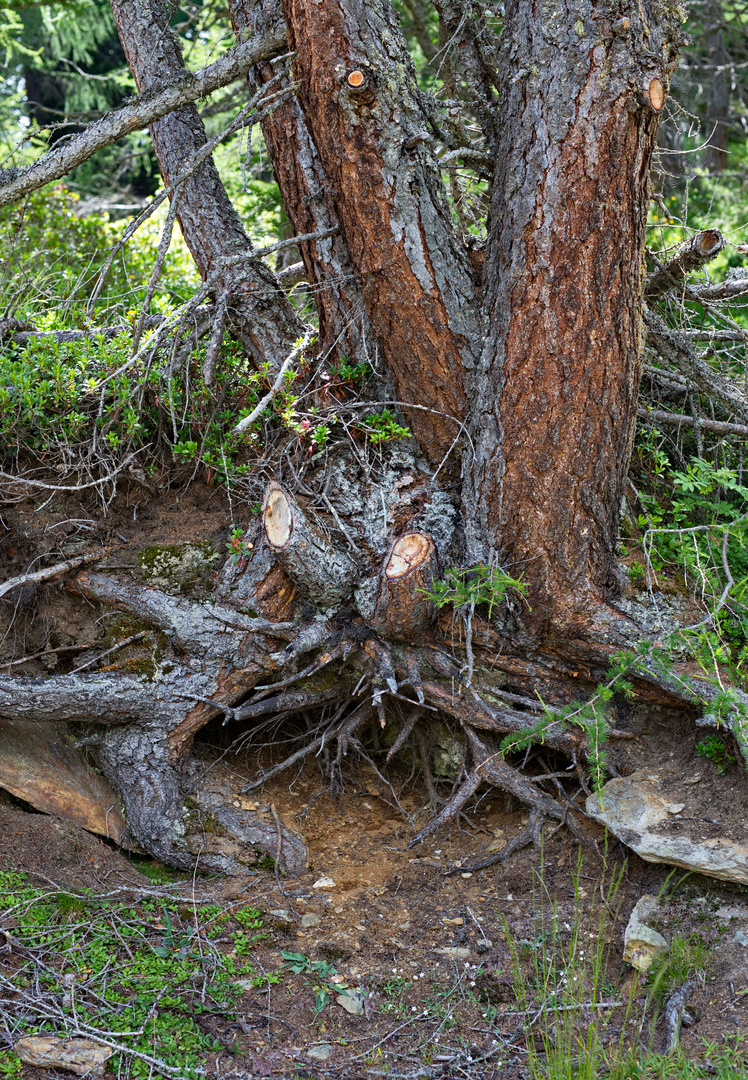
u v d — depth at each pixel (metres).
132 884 3.71
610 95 3.30
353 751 4.75
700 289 4.57
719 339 4.73
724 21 9.93
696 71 11.41
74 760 4.11
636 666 3.77
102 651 4.10
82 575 4.15
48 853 3.66
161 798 4.02
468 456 4.02
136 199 13.50
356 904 3.71
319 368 4.25
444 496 4.12
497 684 4.14
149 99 3.80
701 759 3.74
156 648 4.08
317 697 4.25
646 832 3.47
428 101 3.83
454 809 4.05
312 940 3.50
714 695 3.60
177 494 4.51
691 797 3.56
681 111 4.72
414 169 3.69
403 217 3.71
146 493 4.49
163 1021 3.00
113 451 4.30
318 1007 3.16
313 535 3.89
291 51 3.67
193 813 4.04
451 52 4.37
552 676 4.08
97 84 16.16
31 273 6.09
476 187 5.23
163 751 4.06
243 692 4.12
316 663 4.09
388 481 4.14
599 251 3.44
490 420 3.84
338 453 4.23
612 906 3.51
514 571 3.89
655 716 3.98
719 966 3.13
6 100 14.48
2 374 4.27
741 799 3.47
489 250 3.78
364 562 4.03
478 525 3.98
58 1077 2.71
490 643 4.03
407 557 3.81
